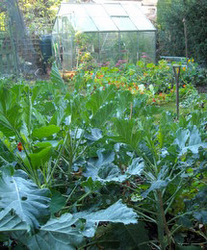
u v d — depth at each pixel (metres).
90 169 1.34
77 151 1.56
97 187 1.18
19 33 8.53
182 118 1.51
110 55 10.68
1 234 0.93
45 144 1.12
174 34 11.24
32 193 0.94
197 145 1.15
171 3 11.95
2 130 1.15
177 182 1.31
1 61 8.01
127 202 1.47
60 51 11.30
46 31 12.84
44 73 11.76
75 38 10.06
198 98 5.21
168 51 11.65
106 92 1.41
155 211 1.50
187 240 1.47
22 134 1.16
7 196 0.90
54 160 1.57
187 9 10.52
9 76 7.53
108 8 11.13
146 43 11.08
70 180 1.45
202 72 8.73
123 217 0.95
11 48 8.16
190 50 10.91
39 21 13.58
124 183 1.51
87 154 1.58
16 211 0.84
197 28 10.30
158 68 8.44
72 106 1.36
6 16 8.10
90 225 0.99
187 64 8.75
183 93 6.54
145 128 1.30
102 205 1.27
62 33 10.91
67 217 1.00
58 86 1.68
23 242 0.93
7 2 8.05
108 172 1.27
